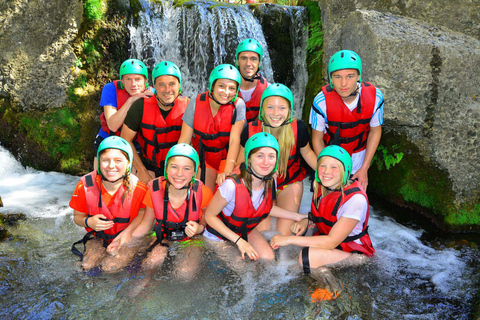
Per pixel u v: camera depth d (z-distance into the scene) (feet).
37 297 9.43
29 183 17.69
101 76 18.97
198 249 11.66
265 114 12.30
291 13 20.92
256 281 10.31
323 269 10.92
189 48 20.30
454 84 14.25
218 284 10.11
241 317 8.96
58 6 18.35
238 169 12.14
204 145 13.75
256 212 11.90
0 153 19.02
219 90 12.49
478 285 10.54
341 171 10.95
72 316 8.84
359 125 13.09
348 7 17.19
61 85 18.63
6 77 18.71
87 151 18.86
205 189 12.48
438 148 14.64
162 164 14.40
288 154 12.71
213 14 20.15
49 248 11.75
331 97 12.88
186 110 13.48
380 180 16.88
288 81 21.54
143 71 13.60
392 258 11.85
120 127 14.64
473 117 14.06
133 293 9.65
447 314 9.36
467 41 14.89
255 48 14.19
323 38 18.20
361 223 11.36
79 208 11.68
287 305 9.42
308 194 17.25
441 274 11.02
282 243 11.35
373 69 14.79
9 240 12.22
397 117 14.85
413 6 16.01
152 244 11.84
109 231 11.77
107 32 18.75
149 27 19.72
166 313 8.99
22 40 18.51
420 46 14.30
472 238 13.56
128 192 11.58
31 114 18.86
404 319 9.13
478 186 14.10
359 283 10.42
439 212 14.56
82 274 10.37
